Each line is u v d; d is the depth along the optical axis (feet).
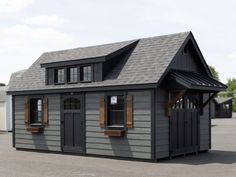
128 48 59.62
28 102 65.57
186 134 56.13
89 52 61.52
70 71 60.80
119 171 43.65
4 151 64.85
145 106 51.01
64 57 63.36
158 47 56.95
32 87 65.00
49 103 62.85
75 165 48.49
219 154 58.29
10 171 44.34
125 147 53.06
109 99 55.26
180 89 51.08
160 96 51.34
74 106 59.67
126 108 52.75
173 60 52.80
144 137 51.03
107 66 57.06
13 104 68.28
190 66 58.54
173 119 53.47
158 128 50.78
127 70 55.36
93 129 56.80
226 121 183.32
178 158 53.88
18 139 67.36
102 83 55.31
